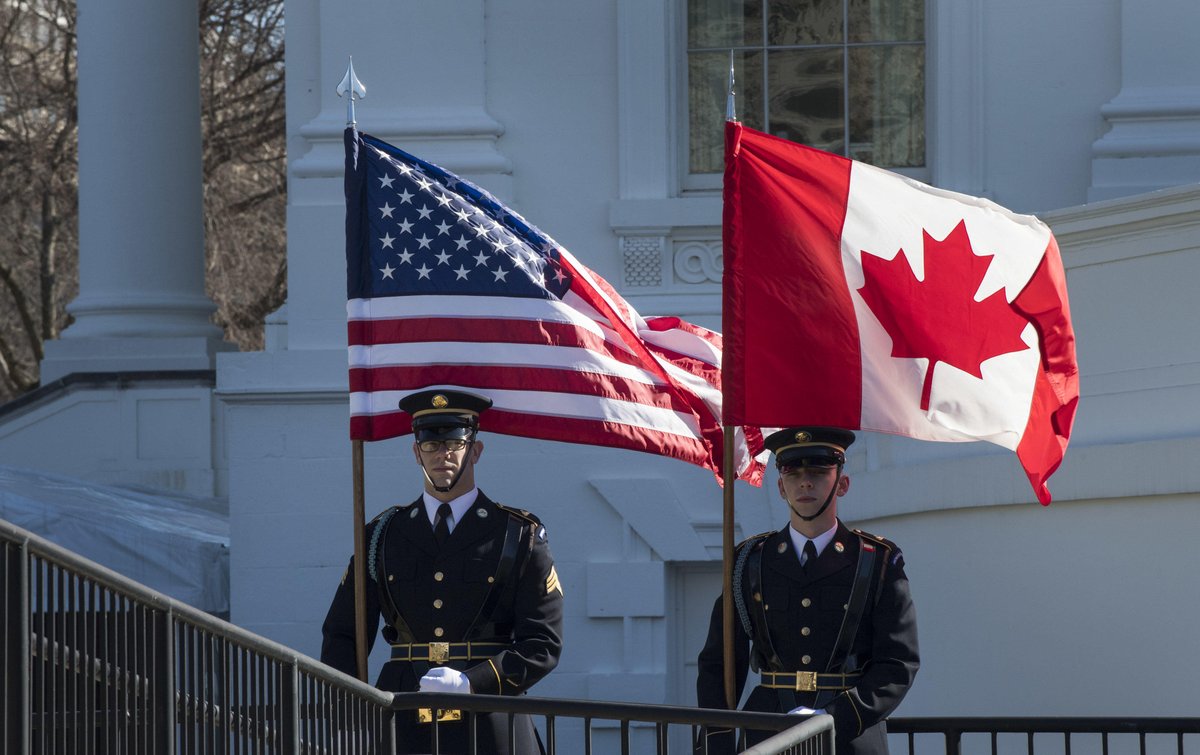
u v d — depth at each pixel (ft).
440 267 77.97
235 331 309.42
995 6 127.44
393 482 122.83
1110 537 91.76
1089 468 91.76
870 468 110.32
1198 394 89.45
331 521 122.72
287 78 131.44
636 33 128.47
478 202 79.61
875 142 132.98
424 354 77.36
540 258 79.41
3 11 293.02
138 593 51.65
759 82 133.49
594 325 79.61
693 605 124.77
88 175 163.84
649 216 126.52
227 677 55.36
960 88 127.65
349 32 129.80
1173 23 124.98
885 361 75.41
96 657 50.85
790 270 75.15
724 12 133.59
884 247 75.82
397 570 74.28
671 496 121.49
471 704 61.00
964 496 98.32
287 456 123.13
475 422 74.54
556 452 122.83
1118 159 124.98
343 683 59.82
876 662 71.77
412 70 129.70
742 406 74.54
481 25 129.18
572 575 122.21
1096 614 92.22
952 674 100.17
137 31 162.40
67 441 158.20
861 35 133.18
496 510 75.10
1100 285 93.97
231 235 304.91
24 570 48.42
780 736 51.93
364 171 78.48
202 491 156.87
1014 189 126.93
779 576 73.51
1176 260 90.53
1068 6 126.72
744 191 75.31
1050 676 94.22
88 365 161.27
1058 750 94.43
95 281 164.45
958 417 76.23
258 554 122.42
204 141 291.99
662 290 127.24
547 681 121.90
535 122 129.18
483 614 73.56
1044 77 126.93
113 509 129.18
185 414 157.89
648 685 120.98
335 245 127.13
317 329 126.41
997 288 77.05
